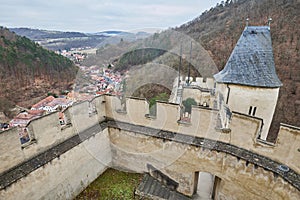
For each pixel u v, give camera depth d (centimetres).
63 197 845
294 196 648
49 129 776
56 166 786
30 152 715
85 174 955
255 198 798
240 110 1362
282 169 705
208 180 1155
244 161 792
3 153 630
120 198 923
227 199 902
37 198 729
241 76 1314
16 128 661
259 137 788
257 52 1320
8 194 628
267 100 1298
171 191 1007
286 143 709
